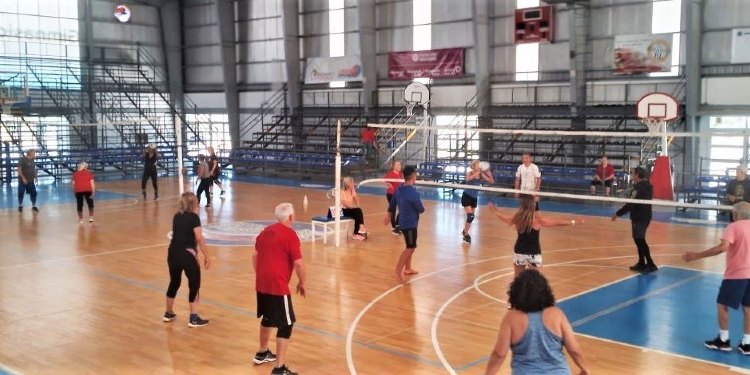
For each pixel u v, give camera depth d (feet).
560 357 14.98
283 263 23.63
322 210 65.51
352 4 106.63
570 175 76.54
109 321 30.45
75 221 59.00
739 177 51.72
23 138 105.70
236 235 51.83
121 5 119.24
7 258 43.88
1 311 32.09
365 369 24.52
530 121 89.10
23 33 109.29
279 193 79.77
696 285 36.45
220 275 39.04
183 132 121.08
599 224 57.47
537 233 30.17
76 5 114.73
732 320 30.19
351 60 106.52
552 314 15.06
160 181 92.79
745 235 25.31
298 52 114.01
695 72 75.61
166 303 31.83
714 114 75.46
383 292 35.32
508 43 92.02
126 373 24.31
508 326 15.08
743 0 73.31
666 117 62.39
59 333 28.81
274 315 23.59
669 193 49.75
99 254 45.09
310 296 34.53
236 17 121.49
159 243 48.88
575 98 84.79
